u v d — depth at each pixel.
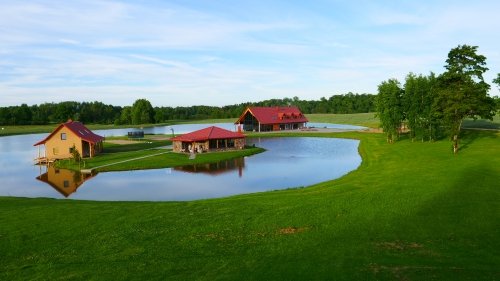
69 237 22.09
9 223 24.95
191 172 53.00
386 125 75.38
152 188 42.78
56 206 29.59
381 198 27.75
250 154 70.81
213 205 28.75
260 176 48.75
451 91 53.84
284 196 30.92
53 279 16.72
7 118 186.00
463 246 18.17
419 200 26.56
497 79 59.88
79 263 18.39
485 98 55.78
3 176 53.59
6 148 91.06
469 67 61.31
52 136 68.88
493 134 69.00
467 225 21.17
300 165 56.91
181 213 26.59
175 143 75.12
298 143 89.56
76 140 68.44
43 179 50.62
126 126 186.00
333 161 60.19
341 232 21.00
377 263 16.44
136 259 18.56
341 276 15.26
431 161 46.56
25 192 42.62
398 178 35.75
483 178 33.03
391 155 57.41
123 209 28.16
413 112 71.50
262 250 18.92
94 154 71.25
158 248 19.94
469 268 15.55
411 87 73.25
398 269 15.70
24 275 17.30
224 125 173.62
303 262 16.95
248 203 28.88
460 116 53.12
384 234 20.33
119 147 85.12
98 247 20.39
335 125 156.38
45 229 23.55
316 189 34.22
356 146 80.81
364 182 35.69
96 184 45.97
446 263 16.17
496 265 15.81
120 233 22.47
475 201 25.78
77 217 26.03
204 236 21.58
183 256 18.72
